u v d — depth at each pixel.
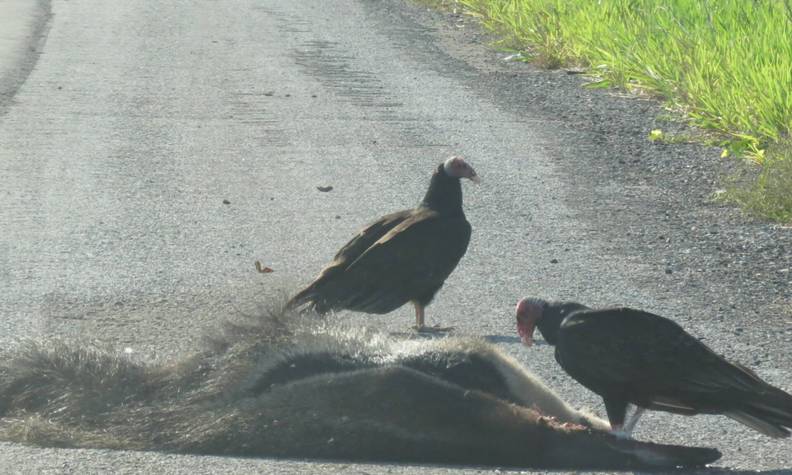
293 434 12.35
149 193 23.98
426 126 29.95
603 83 34.34
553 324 13.20
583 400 14.98
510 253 20.73
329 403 12.43
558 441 12.41
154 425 12.66
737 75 30.58
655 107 31.94
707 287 19.09
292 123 30.12
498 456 12.39
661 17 37.34
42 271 19.42
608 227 22.17
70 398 13.09
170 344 16.42
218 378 12.92
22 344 13.90
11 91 32.84
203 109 31.47
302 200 23.73
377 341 13.41
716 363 12.52
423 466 12.24
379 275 17.11
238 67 37.03
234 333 13.45
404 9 48.72
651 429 13.96
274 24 44.91
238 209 23.09
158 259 20.14
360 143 28.25
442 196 18.36
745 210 22.98
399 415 12.31
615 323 12.55
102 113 30.75
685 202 23.77
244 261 20.12
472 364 13.12
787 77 29.42
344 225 22.25
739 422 13.48
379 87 34.47
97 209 22.86
